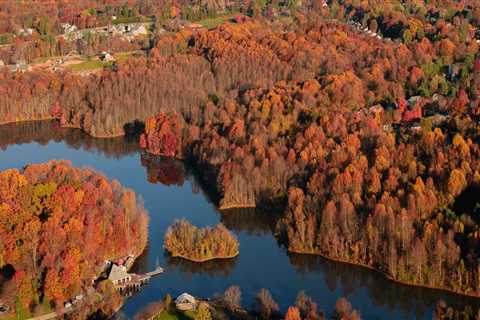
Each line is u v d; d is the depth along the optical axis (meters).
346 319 197.38
